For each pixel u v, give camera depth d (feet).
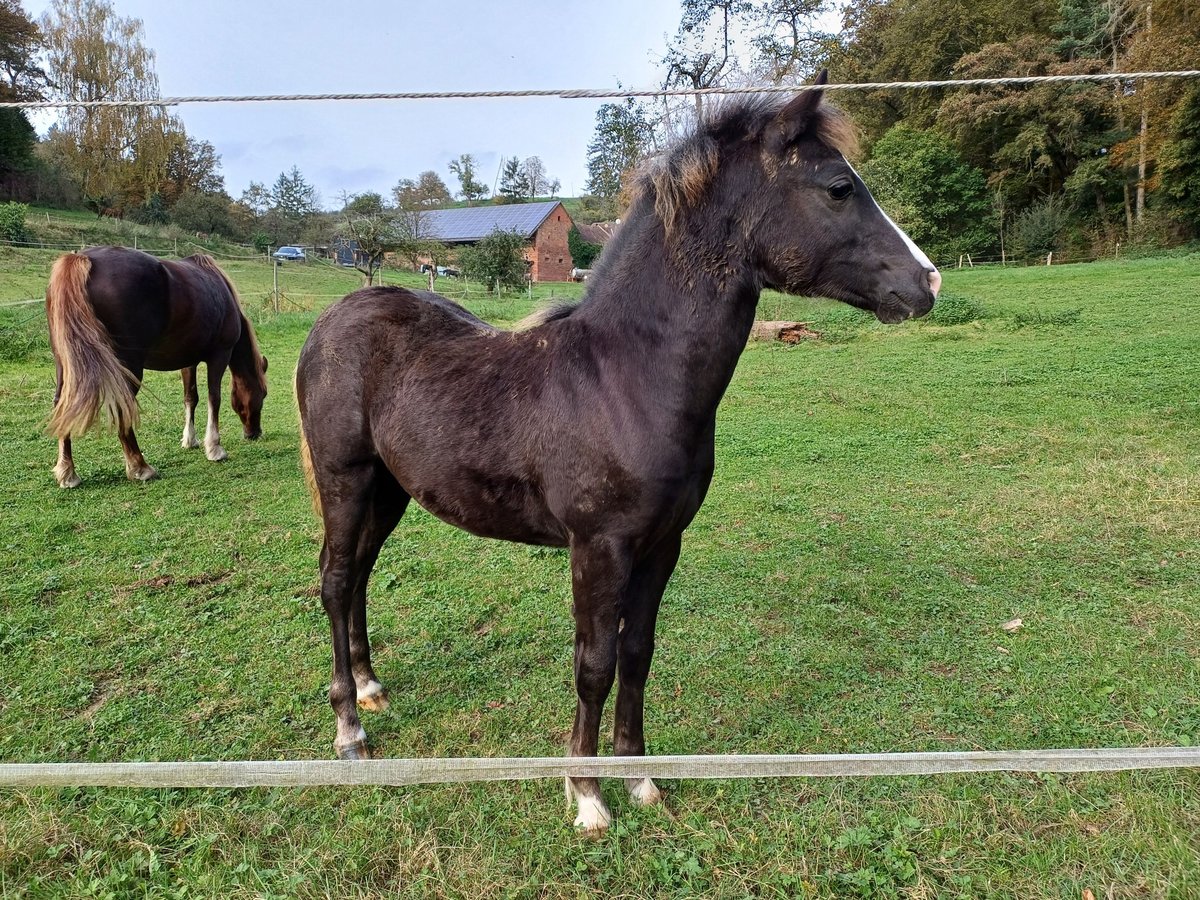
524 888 6.95
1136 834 7.26
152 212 136.77
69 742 9.05
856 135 7.29
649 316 7.26
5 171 127.65
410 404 8.34
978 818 7.61
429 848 7.34
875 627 11.85
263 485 19.66
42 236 98.94
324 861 7.22
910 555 14.57
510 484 7.84
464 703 10.20
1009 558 14.15
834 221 6.97
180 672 10.76
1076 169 107.86
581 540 7.42
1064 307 49.88
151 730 9.39
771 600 12.91
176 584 13.60
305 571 14.32
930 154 109.19
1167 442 20.92
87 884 6.93
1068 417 24.47
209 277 20.85
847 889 6.91
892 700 9.87
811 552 14.88
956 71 112.27
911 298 6.91
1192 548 14.05
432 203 258.16
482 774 6.13
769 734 9.28
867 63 129.49
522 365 7.97
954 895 6.79
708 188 7.06
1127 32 102.47
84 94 136.98
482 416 7.89
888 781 8.32
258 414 24.43
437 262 120.88
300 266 117.91
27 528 16.16
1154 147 96.63
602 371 7.34
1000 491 17.93
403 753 9.20
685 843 7.55
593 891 6.97
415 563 14.73
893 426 24.79
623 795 8.34
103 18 137.08
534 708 10.03
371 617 12.60
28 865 7.11
